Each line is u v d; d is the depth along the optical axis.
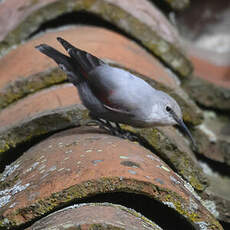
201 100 10.82
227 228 7.69
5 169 7.13
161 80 8.34
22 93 8.11
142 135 7.56
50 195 5.50
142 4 10.18
